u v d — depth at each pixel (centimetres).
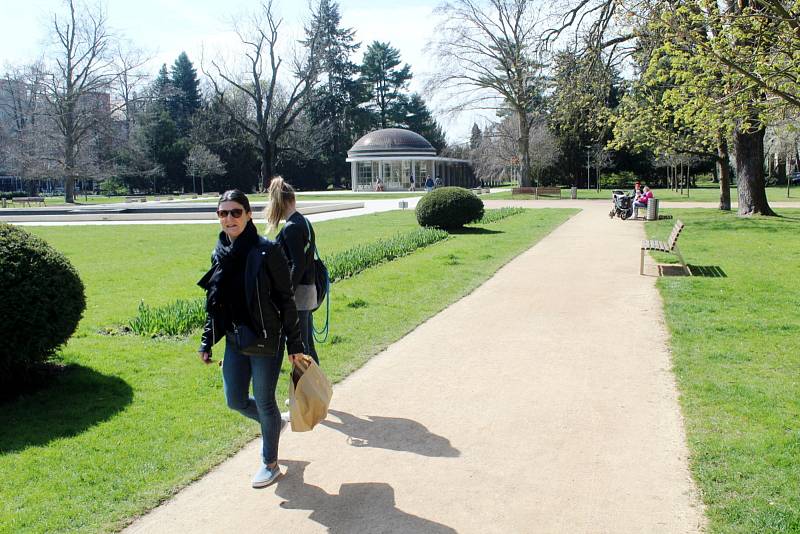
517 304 1001
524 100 4791
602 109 2400
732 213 2641
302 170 7925
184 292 1124
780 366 657
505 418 543
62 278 625
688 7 1270
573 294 1070
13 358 590
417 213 2144
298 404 432
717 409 544
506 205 3812
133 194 7344
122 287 1178
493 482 432
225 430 526
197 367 691
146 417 553
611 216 2688
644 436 499
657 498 405
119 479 441
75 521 388
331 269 1208
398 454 479
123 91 6662
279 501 414
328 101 8206
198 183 7319
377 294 1070
